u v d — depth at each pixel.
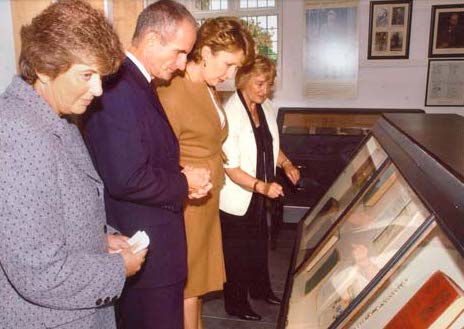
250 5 4.71
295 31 4.57
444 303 0.93
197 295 1.95
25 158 0.90
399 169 1.30
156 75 1.47
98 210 1.13
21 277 0.93
